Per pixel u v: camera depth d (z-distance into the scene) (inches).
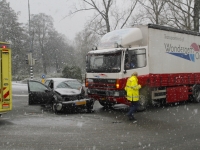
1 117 416.5
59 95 459.8
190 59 581.9
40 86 483.2
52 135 296.0
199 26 852.6
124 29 493.4
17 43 2236.7
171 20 920.9
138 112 468.8
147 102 487.8
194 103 599.5
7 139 277.6
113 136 294.2
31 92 477.7
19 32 2271.2
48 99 471.2
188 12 861.8
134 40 471.5
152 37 488.1
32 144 259.3
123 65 441.7
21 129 326.3
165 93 520.4
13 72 2207.2
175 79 535.8
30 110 494.3
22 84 1337.4
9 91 372.5
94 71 480.4
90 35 1056.2
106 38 490.6
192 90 587.2
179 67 549.0
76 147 250.5
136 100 390.9
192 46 590.2
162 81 503.8
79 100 454.9
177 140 279.3
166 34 519.8
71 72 1277.1
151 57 483.8
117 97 442.3
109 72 452.8
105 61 461.7
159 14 965.8
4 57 365.7
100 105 567.2
